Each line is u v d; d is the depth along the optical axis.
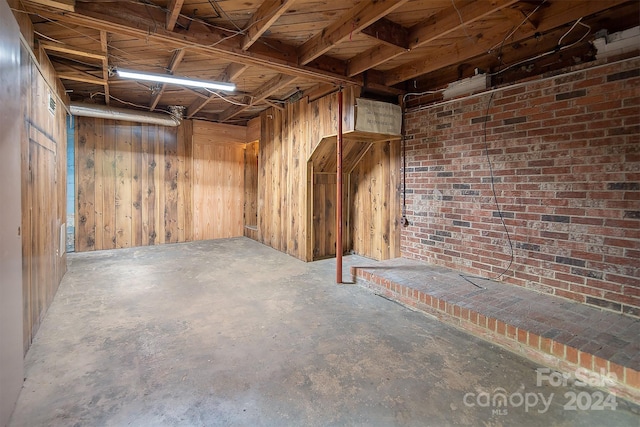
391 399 1.79
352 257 4.96
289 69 3.30
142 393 1.83
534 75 2.97
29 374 1.98
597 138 2.53
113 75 3.82
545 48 2.90
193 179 6.37
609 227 2.48
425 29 2.75
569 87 2.67
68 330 2.57
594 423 1.63
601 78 2.50
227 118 6.09
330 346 2.36
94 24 2.40
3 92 1.63
